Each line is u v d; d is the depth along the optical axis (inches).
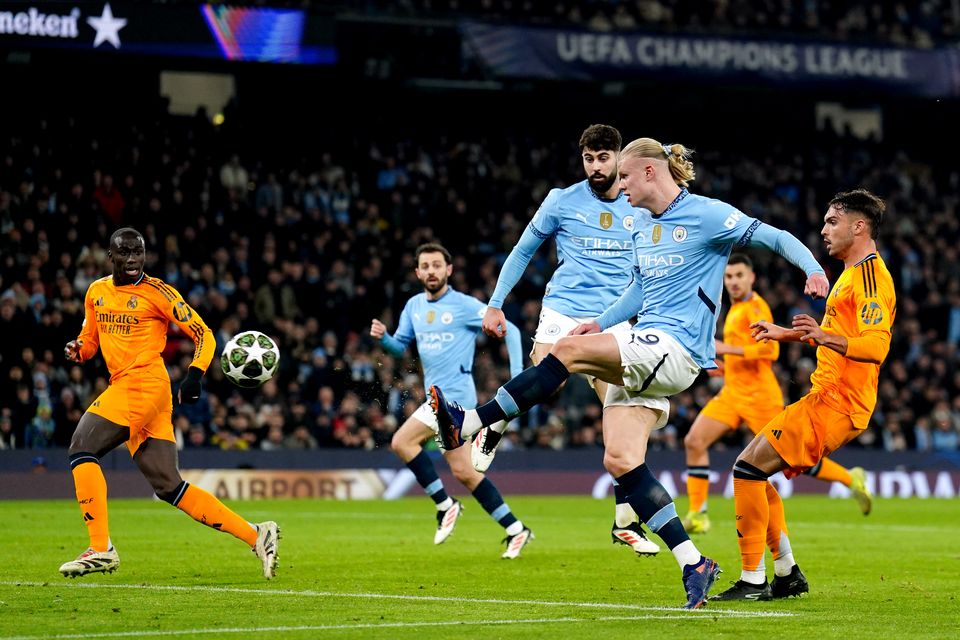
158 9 1222.9
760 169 1713.8
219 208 1379.2
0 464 1055.6
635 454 403.5
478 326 666.8
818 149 1781.5
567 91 1620.3
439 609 405.7
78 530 743.7
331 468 1170.0
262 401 1189.1
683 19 1551.4
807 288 385.1
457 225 1493.6
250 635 345.4
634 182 406.3
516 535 605.0
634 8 1536.7
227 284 1268.5
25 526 772.6
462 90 1603.1
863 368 425.7
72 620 374.6
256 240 1365.7
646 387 399.5
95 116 1441.9
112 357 469.1
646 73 1401.3
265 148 1493.6
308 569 544.4
